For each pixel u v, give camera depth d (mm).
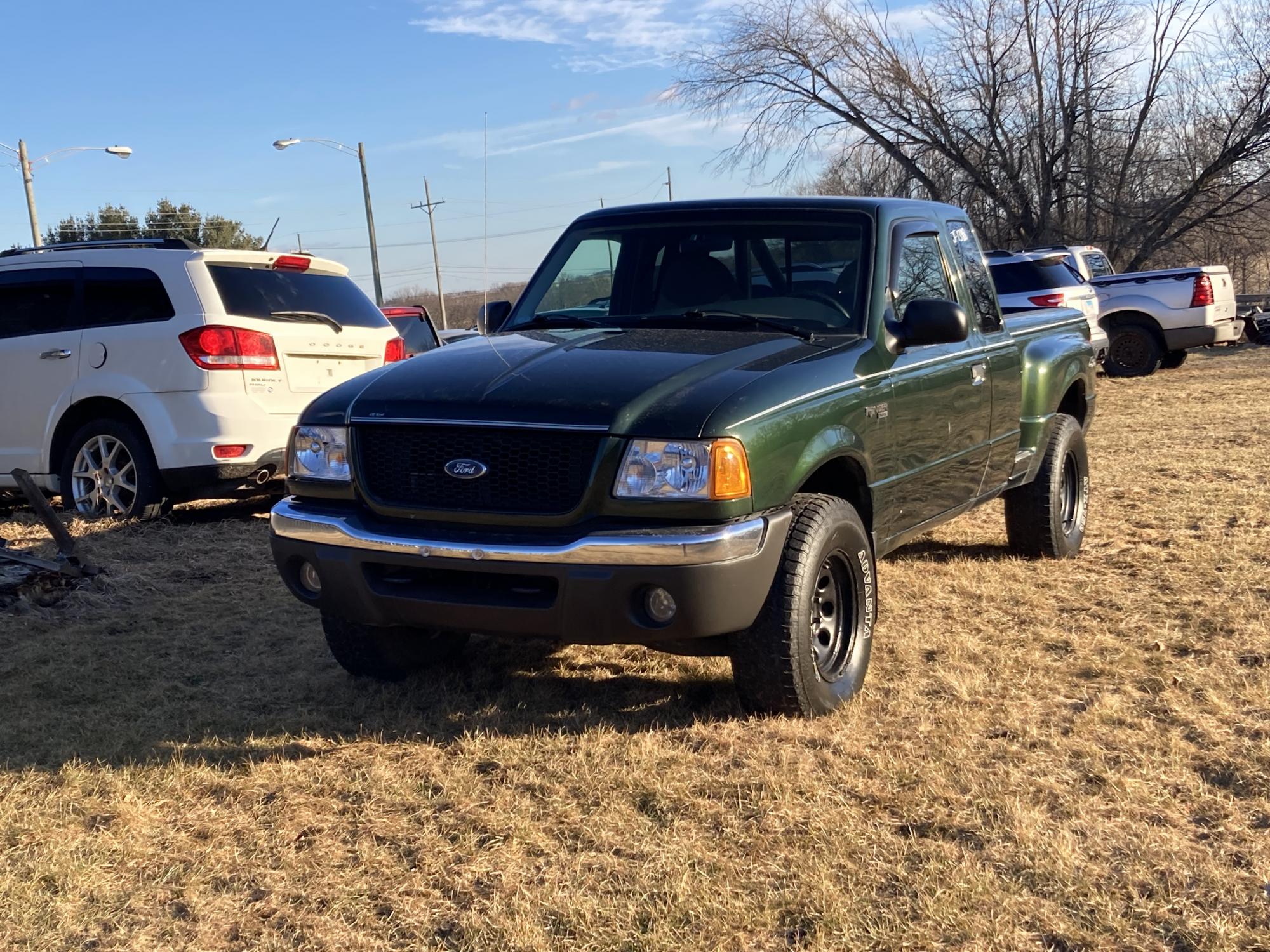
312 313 7957
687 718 4145
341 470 4051
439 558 3738
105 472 7789
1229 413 12977
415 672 4730
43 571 5984
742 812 3361
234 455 7383
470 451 3785
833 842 3146
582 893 2934
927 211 5441
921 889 2881
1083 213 31984
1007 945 2654
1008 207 31562
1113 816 3273
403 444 3910
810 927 2760
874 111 31188
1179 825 3215
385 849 3248
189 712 4363
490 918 2838
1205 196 31125
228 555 6992
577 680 4629
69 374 7695
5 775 3777
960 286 5520
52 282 7855
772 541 3742
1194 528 7125
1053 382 6398
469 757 3842
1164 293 18406
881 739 3881
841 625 4301
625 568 3568
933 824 3250
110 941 2826
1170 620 5172
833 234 4848
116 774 3770
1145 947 2629
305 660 5012
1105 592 5742
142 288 7562
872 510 4461
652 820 3340
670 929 2760
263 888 3059
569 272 5250
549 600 3711
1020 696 4262
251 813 3494
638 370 3918
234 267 7680
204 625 5590
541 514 3684
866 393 4340
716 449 3590
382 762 3842
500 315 5316
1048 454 6414
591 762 3752
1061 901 2828
